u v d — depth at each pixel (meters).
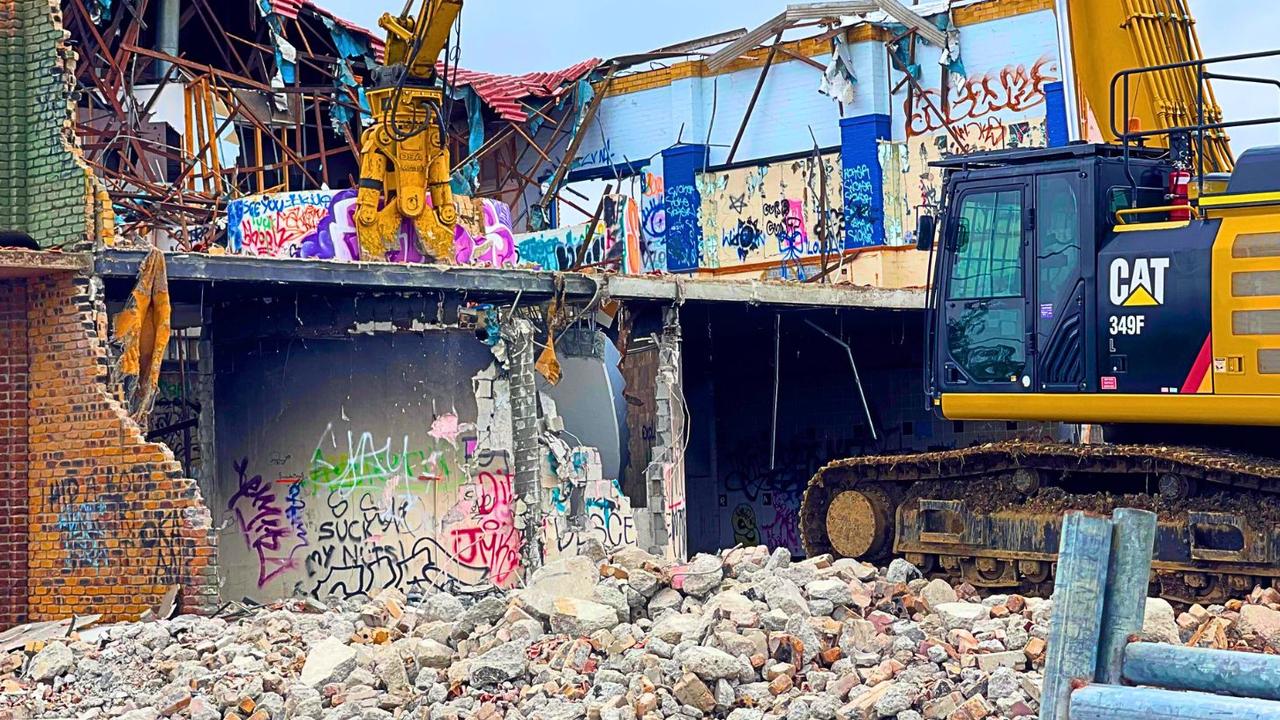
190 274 17.55
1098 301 14.96
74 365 17.47
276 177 30.39
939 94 32.50
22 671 14.60
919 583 13.70
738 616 12.40
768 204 33.97
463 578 20.02
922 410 28.25
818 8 32.75
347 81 28.86
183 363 21.17
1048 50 31.38
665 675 12.02
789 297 22.67
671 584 13.80
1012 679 11.05
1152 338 14.65
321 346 20.42
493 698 12.21
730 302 22.25
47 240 17.95
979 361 15.74
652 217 35.31
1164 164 15.48
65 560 17.58
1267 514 14.39
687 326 25.44
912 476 16.80
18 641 15.71
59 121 17.94
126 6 26.33
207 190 26.73
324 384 20.36
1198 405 14.38
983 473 16.27
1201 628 12.05
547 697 12.09
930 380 16.19
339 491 20.20
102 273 17.36
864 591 13.16
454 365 20.30
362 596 19.89
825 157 33.50
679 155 34.91
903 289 24.20
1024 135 31.58
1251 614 12.17
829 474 17.47
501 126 34.34
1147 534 6.64
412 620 14.66
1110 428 15.86
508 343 20.69
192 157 26.34
